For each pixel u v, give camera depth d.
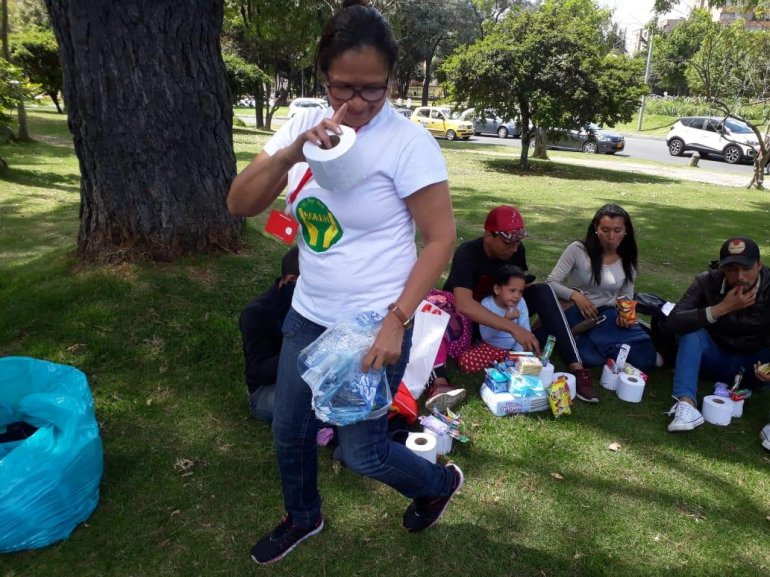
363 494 2.47
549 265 6.12
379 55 1.48
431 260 1.62
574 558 2.21
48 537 2.12
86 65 3.49
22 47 19.42
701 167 18.58
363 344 1.61
